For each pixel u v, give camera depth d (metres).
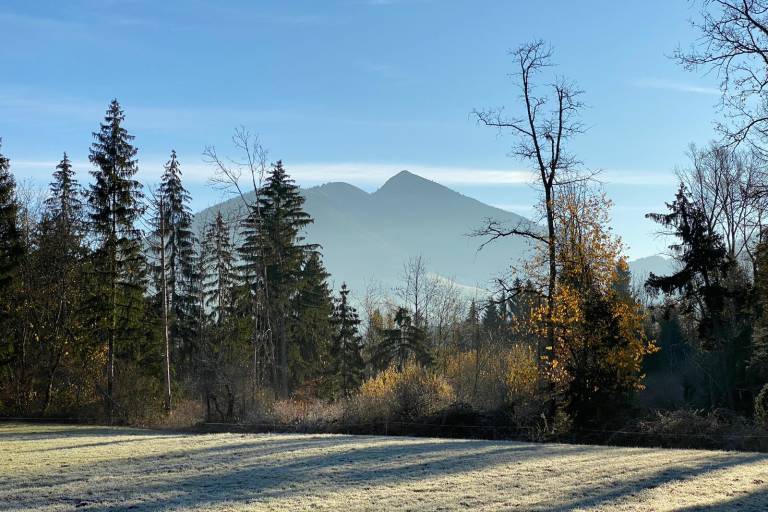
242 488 11.91
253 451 17.02
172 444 19.55
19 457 17.08
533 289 30.75
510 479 12.25
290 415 30.86
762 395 29.34
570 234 29.83
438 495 10.93
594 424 26.78
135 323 43.44
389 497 10.85
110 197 40.56
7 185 40.84
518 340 42.16
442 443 19.12
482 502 10.35
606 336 28.11
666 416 25.45
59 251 44.50
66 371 43.81
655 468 13.24
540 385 29.06
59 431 28.97
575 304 28.64
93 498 11.39
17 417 41.22
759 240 32.53
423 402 28.81
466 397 30.53
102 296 41.19
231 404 33.06
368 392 31.75
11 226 41.09
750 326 42.91
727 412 25.25
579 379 27.92
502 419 27.42
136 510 10.35
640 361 28.94
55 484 12.85
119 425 37.03
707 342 43.97
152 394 41.56
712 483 11.55
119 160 40.34
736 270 44.75
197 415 33.94
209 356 37.28
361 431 27.81
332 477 12.84
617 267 30.11
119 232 41.06
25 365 44.31
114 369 43.56
